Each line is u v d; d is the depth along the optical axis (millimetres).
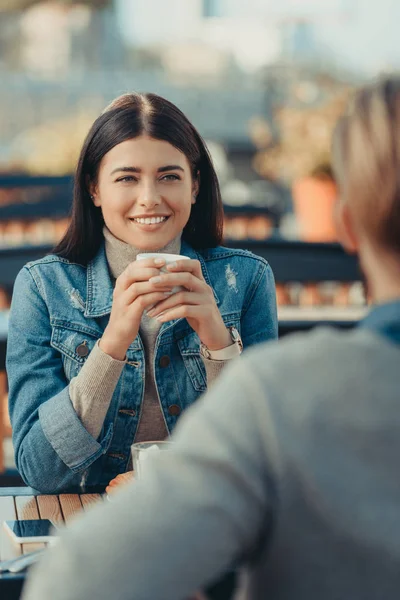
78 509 2131
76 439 2340
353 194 1231
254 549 1127
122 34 22500
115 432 2566
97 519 1115
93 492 2316
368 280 1296
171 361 2598
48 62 22141
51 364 2568
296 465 1087
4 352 3201
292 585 1109
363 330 1208
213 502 1081
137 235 2578
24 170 9156
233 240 4586
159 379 2584
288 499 1093
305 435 1092
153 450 1938
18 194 7684
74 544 1104
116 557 1079
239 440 1102
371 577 1085
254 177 13430
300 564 1102
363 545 1081
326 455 1089
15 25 22500
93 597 1075
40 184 7445
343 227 1296
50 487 2379
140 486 1125
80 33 22531
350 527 1081
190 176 2625
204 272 2746
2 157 12477
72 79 18609
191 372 2598
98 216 2674
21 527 1965
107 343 2314
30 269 2643
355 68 14383
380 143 1207
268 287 2807
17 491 2320
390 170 1197
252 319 2771
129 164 2527
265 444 1099
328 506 1081
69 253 2662
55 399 2379
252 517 1096
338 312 4270
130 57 21656
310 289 5098
